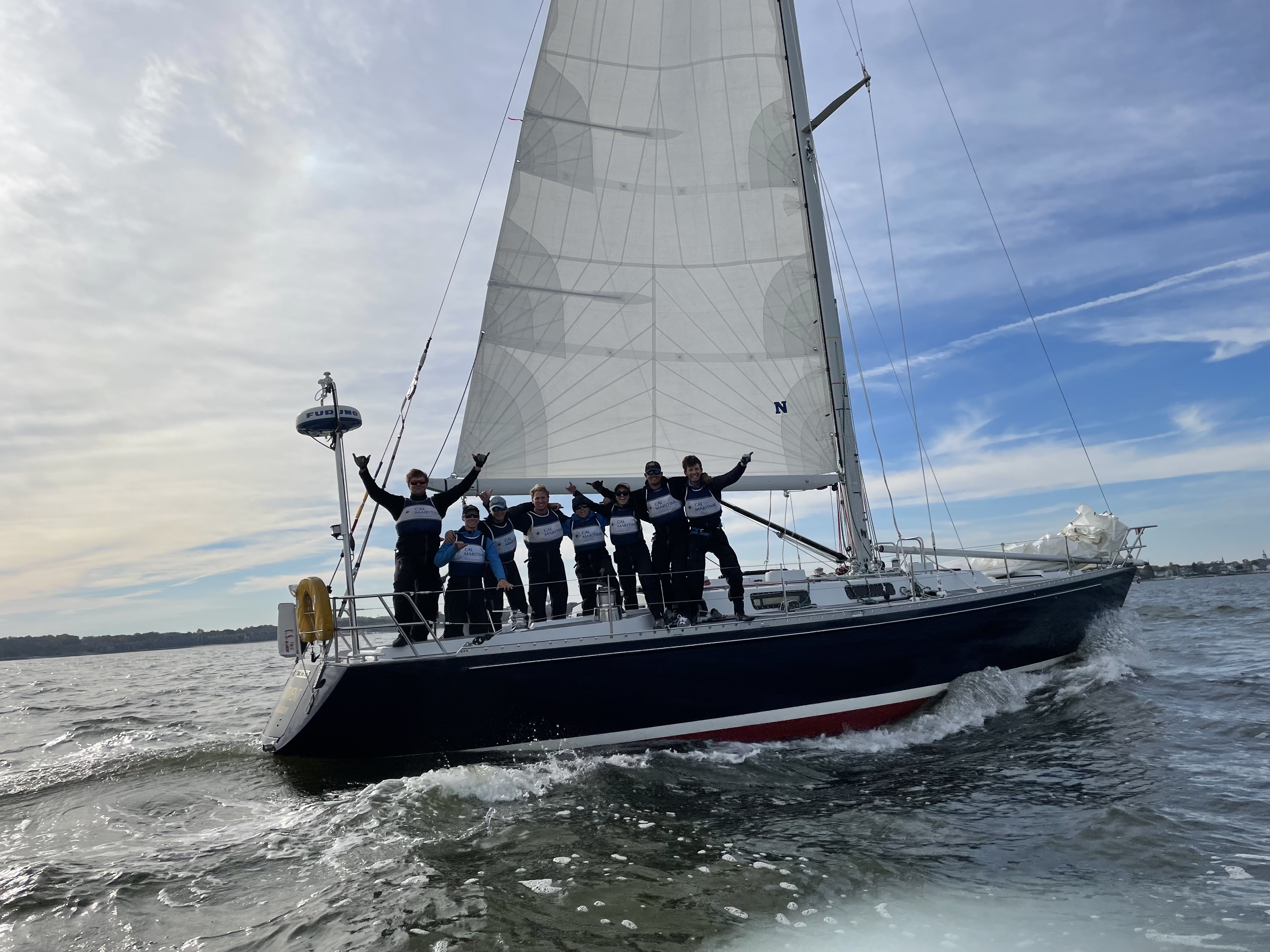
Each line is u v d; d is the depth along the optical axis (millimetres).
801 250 8945
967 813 4953
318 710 6281
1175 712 7285
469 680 6363
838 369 9039
